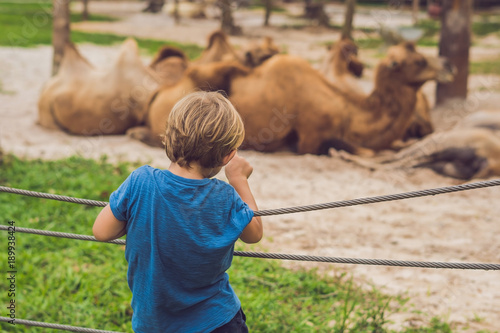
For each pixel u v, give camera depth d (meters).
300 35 26.06
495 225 6.22
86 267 5.12
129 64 9.34
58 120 9.29
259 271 4.94
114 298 4.53
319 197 6.93
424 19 29.95
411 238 5.85
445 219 6.39
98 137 9.19
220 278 2.19
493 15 34.56
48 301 4.41
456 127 8.84
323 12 29.12
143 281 2.10
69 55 9.42
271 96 8.31
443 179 7.77
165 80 9.63
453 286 4.95
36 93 12.14
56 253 5.20
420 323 4.31
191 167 2.06
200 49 19.77
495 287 4.94
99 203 2.44
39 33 21.62
